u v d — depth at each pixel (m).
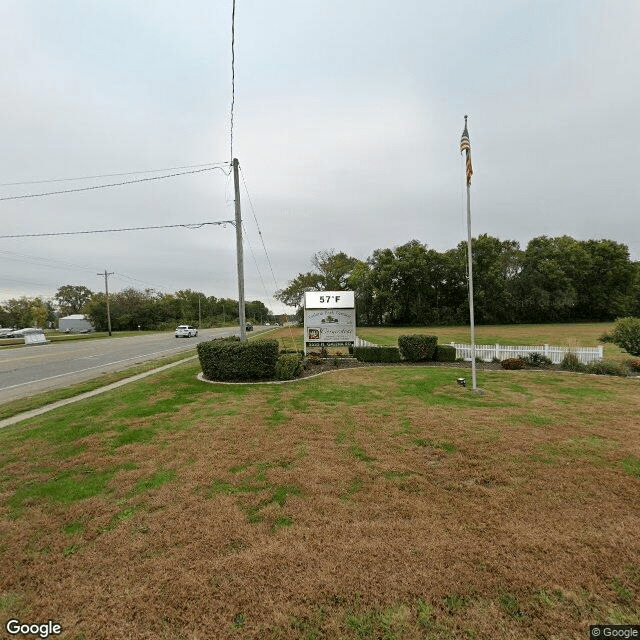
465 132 7.84
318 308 15.16
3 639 1.88
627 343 11.69
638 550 2.54
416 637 1.87
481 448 4.52
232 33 6.20
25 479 3.74
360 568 2.35
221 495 3.37
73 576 2.32
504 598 2.11
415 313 53.78
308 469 3.95
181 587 2.21
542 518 2.95
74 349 22.47
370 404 6.91
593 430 5.22
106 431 5.33
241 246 11.69
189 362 14.70
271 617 2.00
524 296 52.25
